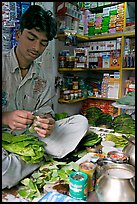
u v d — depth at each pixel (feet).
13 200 2.17
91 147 3.56
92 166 2.42
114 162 2.48
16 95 3.52
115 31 7.33
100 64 7.79
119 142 3.67
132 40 7.31
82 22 7.68
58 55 6.91
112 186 1.93
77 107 8.30
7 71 3.36
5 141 2.72
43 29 2.98
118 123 4.56
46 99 4.00
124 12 7.08
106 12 7.49
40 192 2.34
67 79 7.21
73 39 7.17
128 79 7.72
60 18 6.53
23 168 2.56
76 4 7.17
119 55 7.31
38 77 3.85
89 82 8.36
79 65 7.26
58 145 3.19
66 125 3.49
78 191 2.11
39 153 2.74
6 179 2.34
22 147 2.62
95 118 5.76
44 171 2.74
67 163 3.01
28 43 3.12
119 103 3.15
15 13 4.56
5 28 4.44
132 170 2.14
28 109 3.77
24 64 3.48
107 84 7.79
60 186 2.39
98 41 7.89
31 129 2.85
